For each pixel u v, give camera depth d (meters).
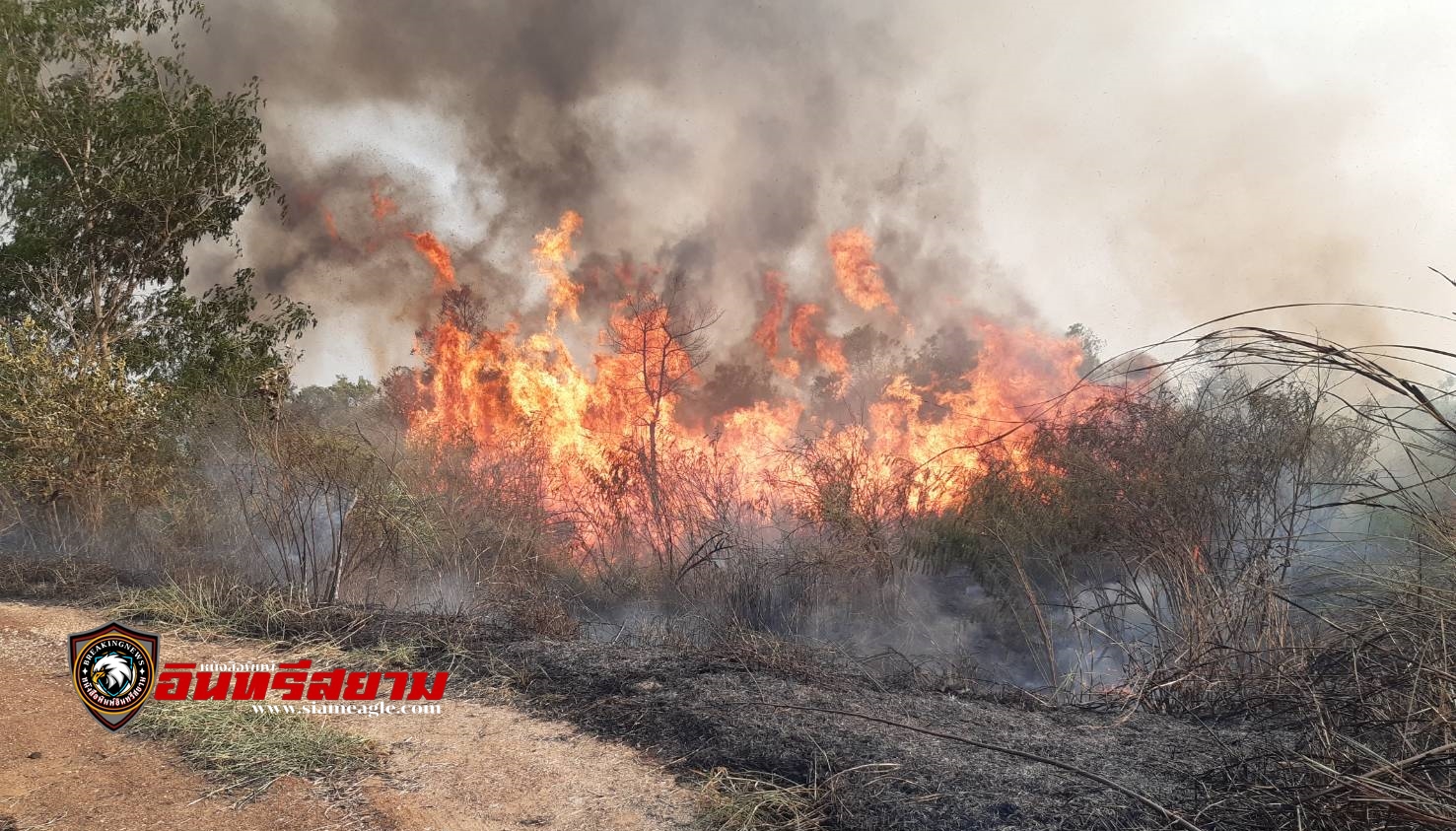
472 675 4.89
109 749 3.71
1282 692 4.00
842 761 3.45
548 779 3.50
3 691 4.39
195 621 5.95
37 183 11.88
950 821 2.96
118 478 8.61
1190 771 3.26
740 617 6.57
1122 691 4.81
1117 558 5.72
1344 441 5.23
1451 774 2.78
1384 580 3.57
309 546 7.50
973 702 4.42
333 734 3.86
